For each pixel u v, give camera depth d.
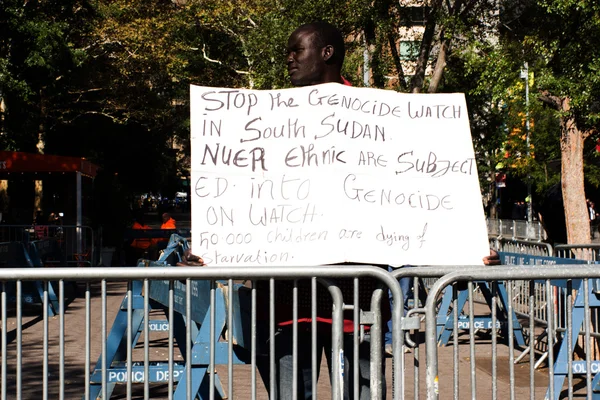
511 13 17.42
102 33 29.41
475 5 20.62
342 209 3.98
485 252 4.12
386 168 4.09
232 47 31.31
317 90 4.07
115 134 40.72
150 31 29.38
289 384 4.08
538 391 7.43
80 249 19.31
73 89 32.91
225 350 5.41
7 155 20.66
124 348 7.07
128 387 4.00
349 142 4.05
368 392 4.14
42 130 32.81
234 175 3.97
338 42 4.20
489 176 42.84
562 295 8.44
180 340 6.45
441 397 7.19
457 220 4.12
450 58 21.39
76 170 20.70
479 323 9.89
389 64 20.86
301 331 4.09
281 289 4.12
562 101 12.52
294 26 19.33
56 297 12.38
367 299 4.12
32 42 21.55
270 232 3.94
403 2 20.45
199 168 3.95
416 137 4.16
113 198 23.62
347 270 3.88
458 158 4.18
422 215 4.09
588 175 30.16
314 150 4.03
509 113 27.36
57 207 27.83
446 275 4.07
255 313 3.93
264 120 4.03
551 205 14.28
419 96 4.20
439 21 18.88
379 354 4.01
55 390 7.29
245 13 26.67
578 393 7.19
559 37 12.38
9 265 13.68
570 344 4.42
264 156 4.00
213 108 4.00
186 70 33.19
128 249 22.22
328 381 7.67
